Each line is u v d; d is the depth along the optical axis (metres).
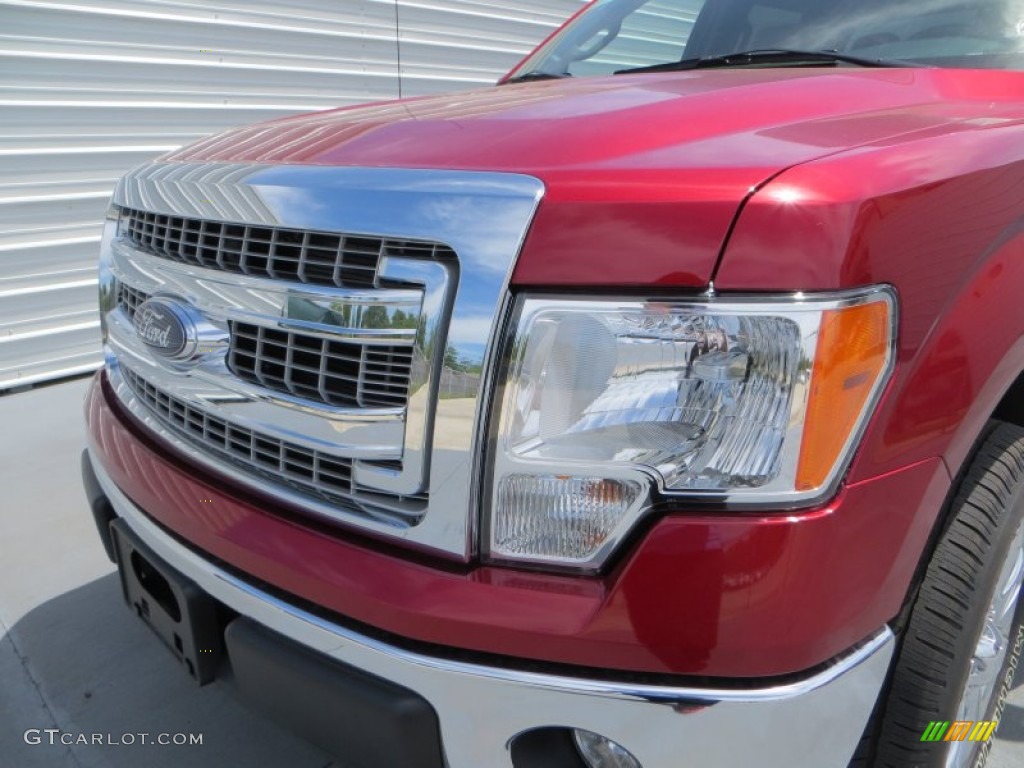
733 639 1.14
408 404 1.29
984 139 1.43
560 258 1.17
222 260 1.57
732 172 1.18
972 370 1.32
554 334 1.18
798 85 1.77
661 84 1.90
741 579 1.12
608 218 1.16
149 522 1.73
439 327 1.24
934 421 1.26
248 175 1.56
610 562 1.19
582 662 1.19
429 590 1.25
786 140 1.33
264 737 2.15
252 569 1.46
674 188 1.16
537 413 1.19
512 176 1.25
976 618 1.41
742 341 1.12
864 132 1.40
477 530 1.25
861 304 1.12
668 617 1.14
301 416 1.44
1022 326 1.42
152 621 1.87
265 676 1.45
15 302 4.87
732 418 1.13
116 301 2.05
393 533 1.33
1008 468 1.50
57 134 4.82
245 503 1.54
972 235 1.30
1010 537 1.48
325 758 2.08
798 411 1.11
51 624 2.62
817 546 1.13
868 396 1.15
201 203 1.62
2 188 4.70
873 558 1.21
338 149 1.58
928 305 1.22
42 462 3.87
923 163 1.27
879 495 1.20
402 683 1.28
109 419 2.02
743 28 2.55
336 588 1.33
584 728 1.20
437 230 1.25
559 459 1.19
